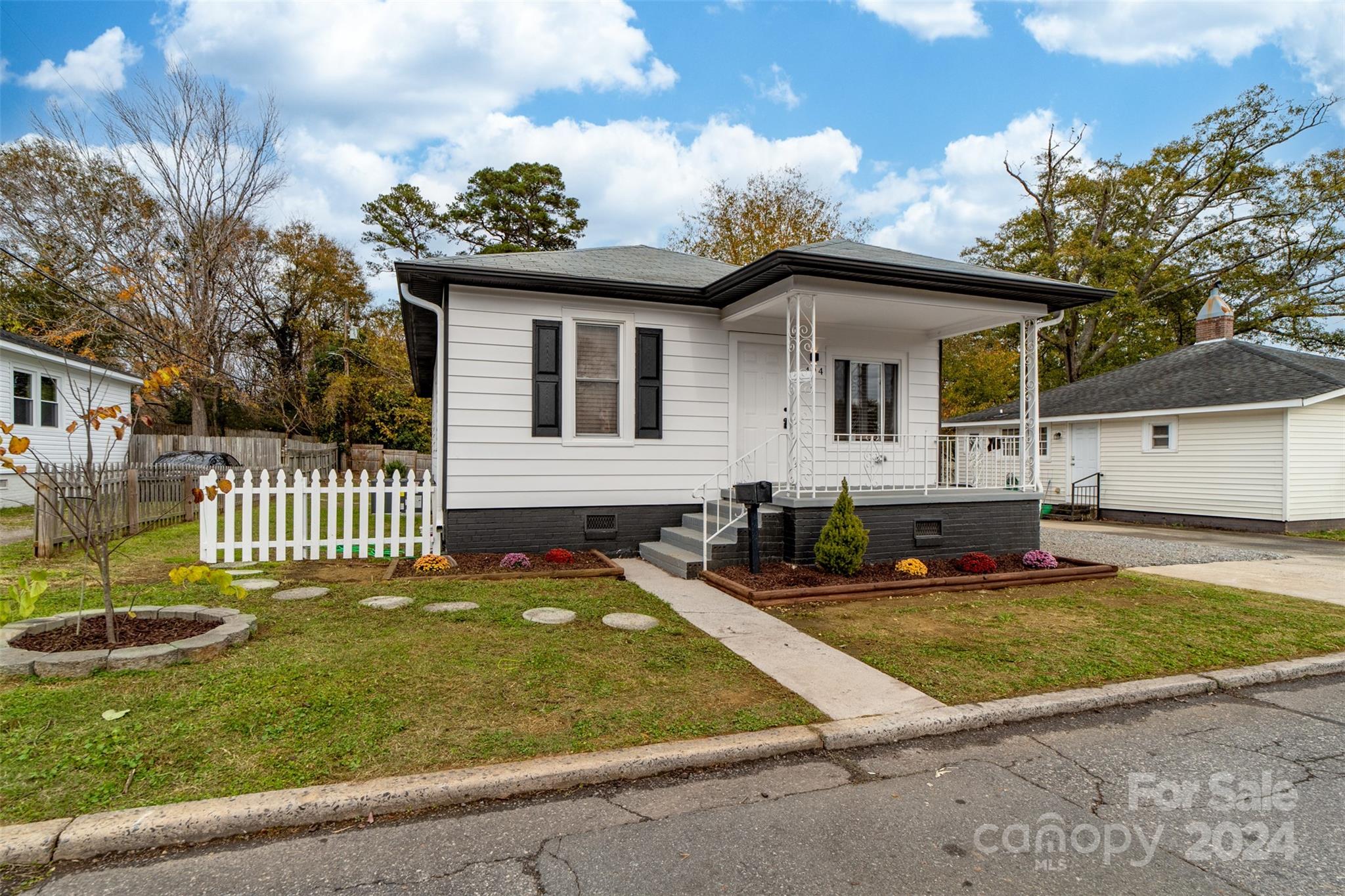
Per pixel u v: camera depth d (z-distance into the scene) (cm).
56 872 243
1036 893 241
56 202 2262
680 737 350
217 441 2352
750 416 982
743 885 241
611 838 271
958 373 3008
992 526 920
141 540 999
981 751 365
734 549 791
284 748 323
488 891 235
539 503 875
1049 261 2559
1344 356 2688
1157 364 1981
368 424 3241
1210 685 468
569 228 3697
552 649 491
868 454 1038
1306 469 1491
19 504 1524
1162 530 1546
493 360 855
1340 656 529
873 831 280
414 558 849
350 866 248
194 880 239
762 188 2925
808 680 445
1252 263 2617
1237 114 2486
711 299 920
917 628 582
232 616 509
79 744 320
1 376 1494
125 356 2422
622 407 912
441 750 327
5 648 428
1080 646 536
